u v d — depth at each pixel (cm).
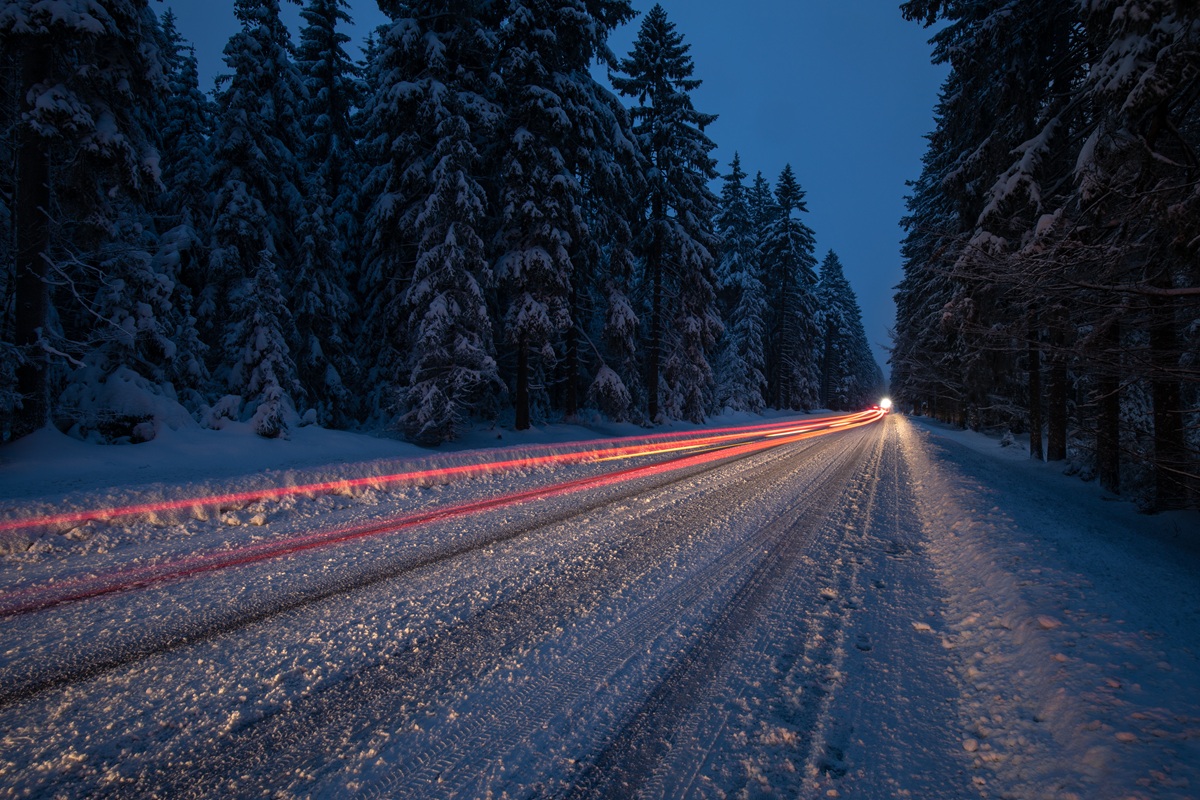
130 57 1158
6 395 1022
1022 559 491
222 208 1702
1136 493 1038
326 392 1939
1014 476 1182
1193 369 641
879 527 704
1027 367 1645
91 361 1301
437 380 1583
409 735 266
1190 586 488
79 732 262
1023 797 218
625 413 2302
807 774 240
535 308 1730
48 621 386
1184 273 722
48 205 1123
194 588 455
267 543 589
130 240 1373
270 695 298
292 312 1812
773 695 305
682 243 2362
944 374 3108
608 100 2042
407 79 1697
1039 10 1255
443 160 1538
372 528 659
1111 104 789
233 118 1677
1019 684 302
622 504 819
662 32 2464
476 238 1585
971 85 1395
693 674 327
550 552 571
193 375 1555
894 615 420
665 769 243
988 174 1363
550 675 324
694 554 571
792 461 1356
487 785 231
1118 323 742
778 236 4553
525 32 1756
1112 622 348
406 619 400
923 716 285
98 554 540
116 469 1028
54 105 1021
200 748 253
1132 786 204
